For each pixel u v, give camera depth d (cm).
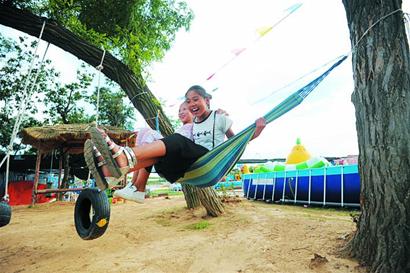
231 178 1844
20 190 1534
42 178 1820
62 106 1828
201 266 342
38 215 812
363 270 305
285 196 909
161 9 846
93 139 183
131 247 435
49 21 588
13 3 614
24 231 567
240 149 263
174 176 238
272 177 975
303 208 781
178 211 716
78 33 655
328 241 394
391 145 315
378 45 336
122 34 719
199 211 686
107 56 645
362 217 339
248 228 498
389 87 325
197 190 633
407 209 302
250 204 844
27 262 392
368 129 335
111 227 571
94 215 238
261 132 263
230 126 280
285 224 507
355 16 362
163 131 652
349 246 348
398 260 292
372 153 328
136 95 653
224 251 385
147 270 333
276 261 337
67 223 636
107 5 736
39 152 1115
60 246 457
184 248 407
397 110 320
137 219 650
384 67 329
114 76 659
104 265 354
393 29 335
